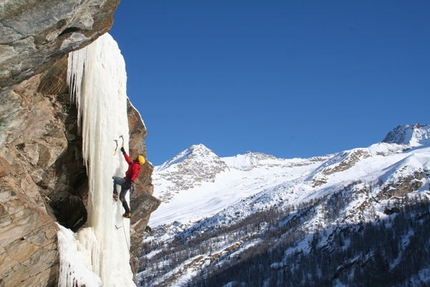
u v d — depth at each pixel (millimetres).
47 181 16109
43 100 14836
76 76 15180
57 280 13758
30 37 10859
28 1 10055
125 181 16000
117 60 17766
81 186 17188
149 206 22156
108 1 11680
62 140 15859
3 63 11086
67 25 11344
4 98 12641
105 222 15648
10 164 13219
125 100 18156
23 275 13062
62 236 13797
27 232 12812
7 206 12297
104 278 14945
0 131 13336
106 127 16391
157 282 142500
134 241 22672
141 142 21281
